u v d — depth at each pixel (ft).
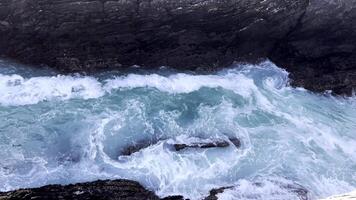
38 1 76.84
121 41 83.46
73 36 81.46
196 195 64.59
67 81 81.76
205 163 69.46
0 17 77.87
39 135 70.74
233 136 75.25
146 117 76.84
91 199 61.52
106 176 65.10
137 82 83.97
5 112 74.18
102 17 79.56
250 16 84.64
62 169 65.46
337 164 73.92
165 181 65.77
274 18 85.66
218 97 83.56
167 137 73.31
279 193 66.80
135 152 69.77
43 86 79.87
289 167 71.72
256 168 70.59
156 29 82.84
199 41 86.12
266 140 75.82
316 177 70.85
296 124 80.74
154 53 86.07
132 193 63.26
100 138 71.31
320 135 79.36
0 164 64.80
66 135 71.31
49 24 79.36
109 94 80.74
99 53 84.02
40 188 61.57
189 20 82.84
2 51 82.38
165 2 80.12
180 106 80.38
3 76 80.12
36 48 82.12
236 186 66.90
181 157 69.72
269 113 82.12
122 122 75.00
